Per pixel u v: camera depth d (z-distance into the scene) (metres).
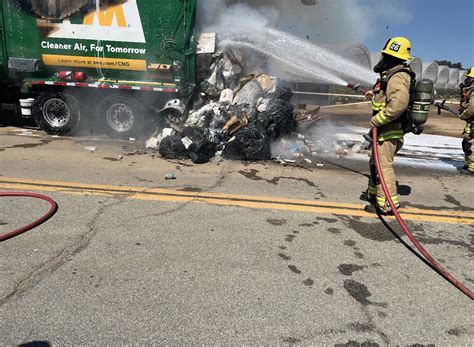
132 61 7.78
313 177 5.98
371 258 3.50
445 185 5.91
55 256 3.31
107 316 2.60
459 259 3.56
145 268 3.18
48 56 7.96
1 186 4.95
